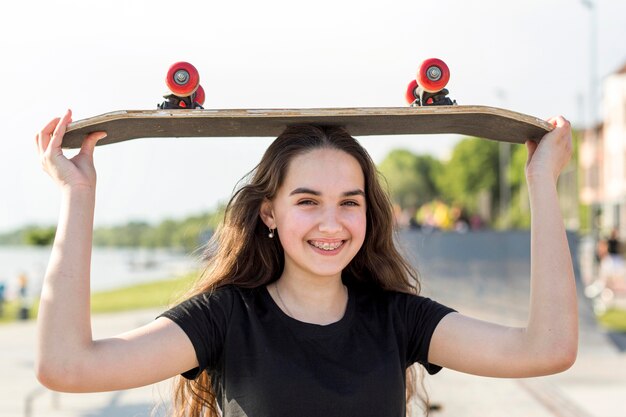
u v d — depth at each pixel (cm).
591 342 983
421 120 208
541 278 207
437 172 9194
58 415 677
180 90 200
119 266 3625
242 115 195
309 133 213
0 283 2067
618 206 3950
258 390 197
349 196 211
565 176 3891
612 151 4034
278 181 213
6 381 886
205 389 229
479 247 1255
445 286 1259
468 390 718
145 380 191
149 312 1588
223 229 231
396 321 215
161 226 4516
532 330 204
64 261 190
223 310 206
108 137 212
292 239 210
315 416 194
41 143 204
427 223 2366
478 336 210
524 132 219
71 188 196
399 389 205
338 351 203
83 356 184
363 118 205
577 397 708
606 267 1947
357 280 240
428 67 206
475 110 199
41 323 185
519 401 679
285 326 205
